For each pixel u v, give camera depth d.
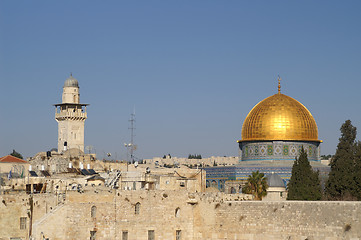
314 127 182.75
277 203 119.69
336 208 113.00
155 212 124.12
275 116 180.88
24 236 117.06
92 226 118.00
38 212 117.69
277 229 118.81
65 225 115.69
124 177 141.75
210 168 179.50
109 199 120.00
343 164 145.88
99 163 172.62
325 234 113.38
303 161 152.25
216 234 125.06
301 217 116.50
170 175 153.38
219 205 125.50
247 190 148.38
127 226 121.25
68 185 132.00
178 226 126.12
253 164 179.62
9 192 127.31
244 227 122.38
